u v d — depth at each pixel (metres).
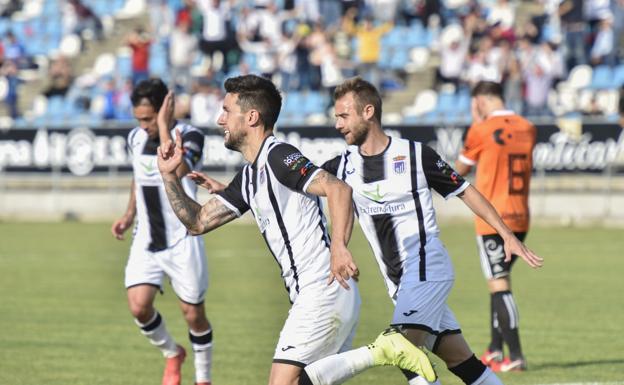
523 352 25.27
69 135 64.75
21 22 89.62
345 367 14.51
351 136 16.42
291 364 14.45
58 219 65.00
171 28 81.25
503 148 23.08
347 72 73.75
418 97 76.50
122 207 64.38
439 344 16.62
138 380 22.30
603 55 74.88
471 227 59.38
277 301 34.03
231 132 14.66
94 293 36.09
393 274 16.45
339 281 13.32
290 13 80.00
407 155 16.23
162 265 20.50
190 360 25.08
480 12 76.94
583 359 24.31
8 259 46.09
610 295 35.09
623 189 58.84
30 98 83.88
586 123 59.31
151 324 20.61
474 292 35.62
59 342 27.03
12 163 65.56
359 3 81.06
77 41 87.56
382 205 16.31
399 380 22.19
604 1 76.38
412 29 81.06
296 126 61.66
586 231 56.56
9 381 22.14
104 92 77.31
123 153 64.19
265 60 76.50
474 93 24.02
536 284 37.88
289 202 14.41
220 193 15.19
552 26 79.12
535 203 60.00
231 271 41.94
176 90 73.88
